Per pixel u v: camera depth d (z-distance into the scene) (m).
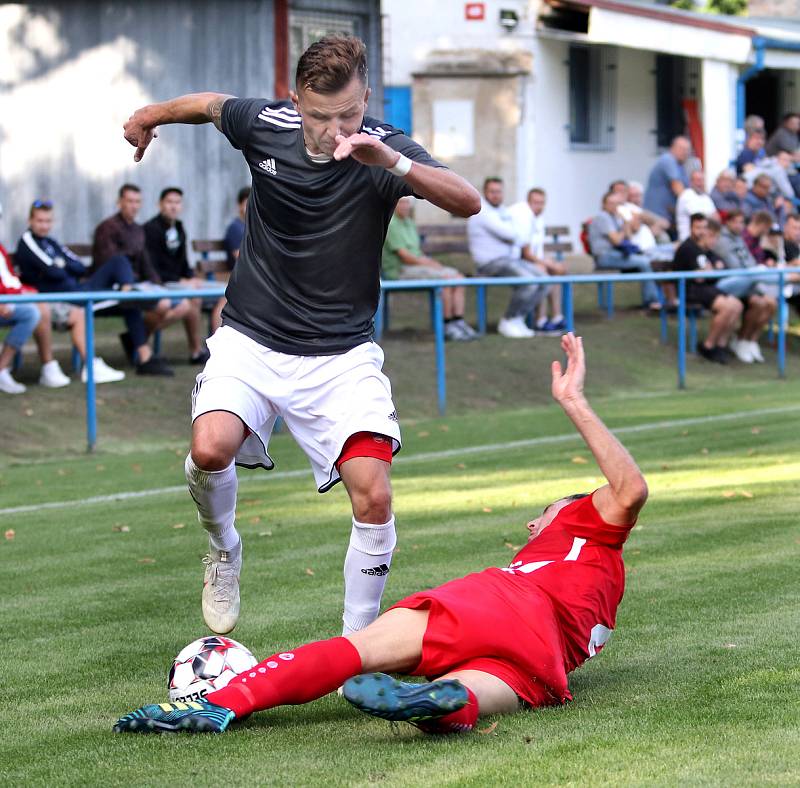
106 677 7.84
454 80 41.59
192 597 10.12
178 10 31.81
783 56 40.06
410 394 23.91
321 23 34.81
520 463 17.41
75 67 30.98
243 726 6.61
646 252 32.66
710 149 38.94
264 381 7.71
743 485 14.98
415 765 5.82
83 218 31.34
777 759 5.77
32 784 5.76
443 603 6.48
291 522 13.42
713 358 29.44
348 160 7.45
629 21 39.69
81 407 20.88
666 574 10.38
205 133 32.38
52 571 11.20
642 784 5.45
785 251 33.91
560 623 6.79
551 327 29.75
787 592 9.65
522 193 41.91
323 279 7.62
